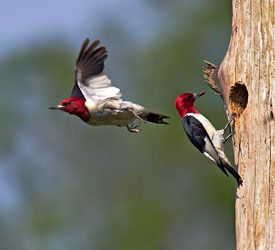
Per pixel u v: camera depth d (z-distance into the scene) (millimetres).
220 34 25000
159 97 25188
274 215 13297
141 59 25344
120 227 25984
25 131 27000
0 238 25891
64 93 27156
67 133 27016
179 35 25156
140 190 26188
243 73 13836
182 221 25656
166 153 25812
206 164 25578
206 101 24625
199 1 25266
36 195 26609
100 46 14484
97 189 26578
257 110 13586
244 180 13617
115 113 14477
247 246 13469
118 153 26609
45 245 26016
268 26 13711
